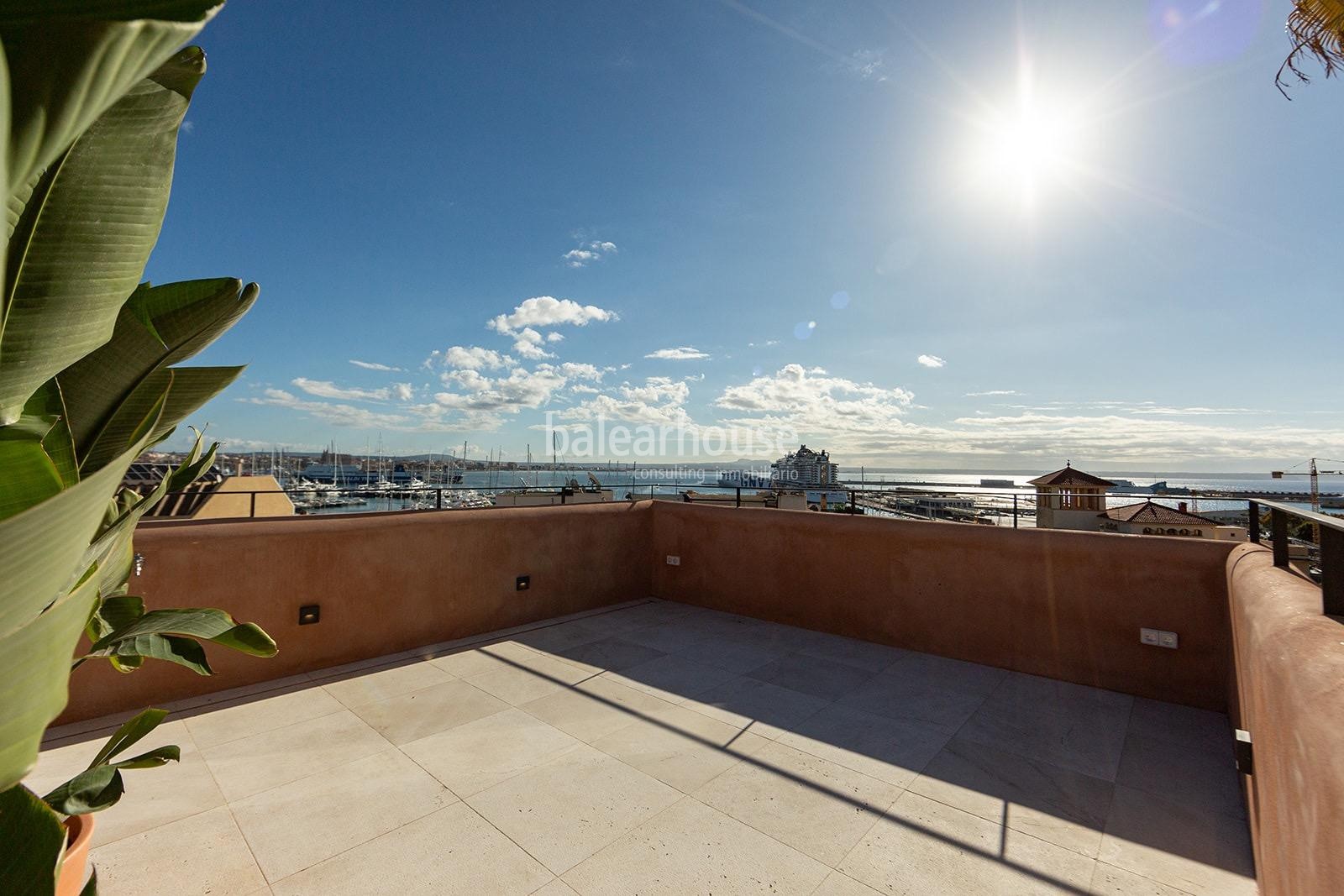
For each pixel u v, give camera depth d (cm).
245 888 205
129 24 49
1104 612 403
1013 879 212
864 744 318
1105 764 297
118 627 159
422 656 451
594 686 396
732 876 214
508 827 242
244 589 388
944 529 470
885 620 493
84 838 133
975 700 379
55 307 79
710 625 549
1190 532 638
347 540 433
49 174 76
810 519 540
